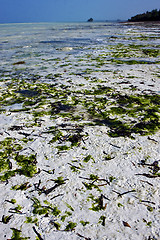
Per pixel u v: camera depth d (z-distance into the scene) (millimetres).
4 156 2770
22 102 4754
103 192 2127
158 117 3637
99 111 4012
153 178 2277
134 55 9789
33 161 2650
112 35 20969
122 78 6098
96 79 6160
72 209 1949
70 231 1742
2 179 2365
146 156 2635
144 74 6398
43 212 1928
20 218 1878
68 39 19016
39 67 8383
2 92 5535
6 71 8039
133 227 1751
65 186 2225
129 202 1995
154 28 29016
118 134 3160
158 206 1936
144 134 3123
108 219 1835
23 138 3189
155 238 1650
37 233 1731
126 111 3936
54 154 2773
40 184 2270
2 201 2062
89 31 28891
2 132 3371
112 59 9117
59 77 6695
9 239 1688
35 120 3760
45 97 4992
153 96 4586
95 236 1690
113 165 2508
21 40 19922
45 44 16031
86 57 10008
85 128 3383
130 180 2264
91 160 2613
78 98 4766
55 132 3307
